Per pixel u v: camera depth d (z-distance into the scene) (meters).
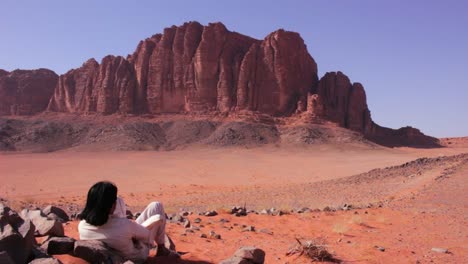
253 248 6.54
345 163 79.56
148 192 41.56
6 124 134.25
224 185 48.50
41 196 37.50
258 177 58.91
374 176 39.97
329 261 7.80
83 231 5.73
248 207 23.44
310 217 14.66
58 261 4.64
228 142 113.88
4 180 53.38
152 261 6.45
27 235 4.98
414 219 15.05
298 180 53.53
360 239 10.67
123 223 5.72
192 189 44.03
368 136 150.50
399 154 105.75
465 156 48.38
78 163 80.25
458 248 9.80
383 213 16.62
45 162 82.62
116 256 5.56
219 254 7.74
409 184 31.77
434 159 47.44
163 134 124.62
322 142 115.94
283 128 125.88
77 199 34.38
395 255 8.66
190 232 10.34
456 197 23.70
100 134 125.62
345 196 28.44
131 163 80.25
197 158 91.62
